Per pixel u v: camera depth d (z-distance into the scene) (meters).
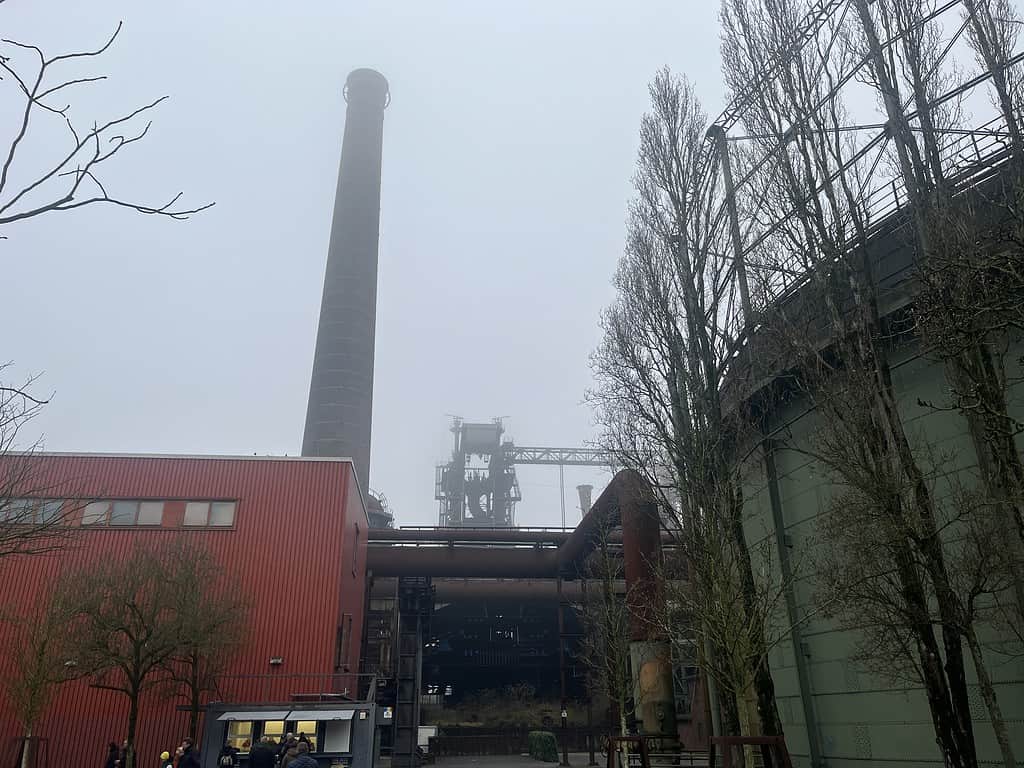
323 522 33.03
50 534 15.05
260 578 31.64
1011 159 11.65
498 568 45.75
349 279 90.25
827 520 14.42
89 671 24.00
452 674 69.75
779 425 20.86
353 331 87.00
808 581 18.81
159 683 26.72
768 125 16.95
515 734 52.56
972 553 12.45
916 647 13.32
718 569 14.74
